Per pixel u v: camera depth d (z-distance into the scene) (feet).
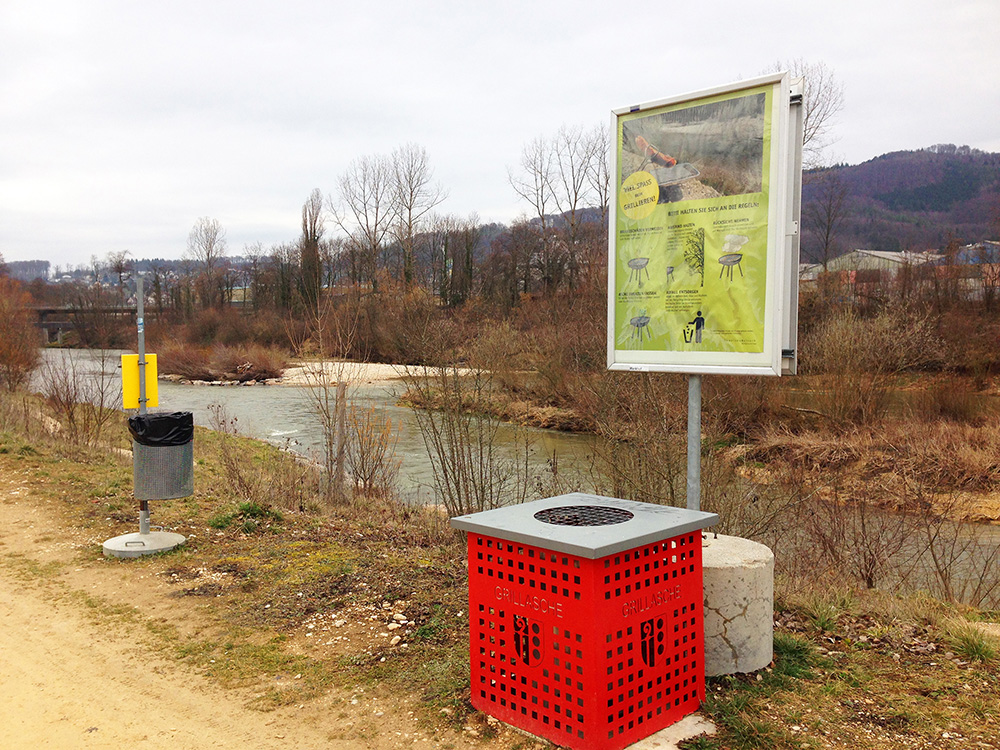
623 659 10.27
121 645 15.53
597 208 163.43
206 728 11.96
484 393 33.01
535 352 58.85
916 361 65.62
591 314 47.55
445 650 14.53
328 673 13.85
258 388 124.77
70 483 31.58
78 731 11.98
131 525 25.35
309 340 44.24
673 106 14.19
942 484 45.34
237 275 269.03
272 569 20.39
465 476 30.55
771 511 29.48
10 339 81.00
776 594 17.25
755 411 58.65
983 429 52.39
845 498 36.19
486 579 11.55
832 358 60.44
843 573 24.99
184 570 20.54
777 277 13.14
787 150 12.97
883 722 11.07
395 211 198.80
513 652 11.18
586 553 9.59
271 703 12.76
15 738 11.79
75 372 53.57
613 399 30.27
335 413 36.19
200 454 44.65
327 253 195.52
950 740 10.53
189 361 144.97
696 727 10.98
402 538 24.70
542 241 179.42
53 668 14.47
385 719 11.96
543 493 32.45
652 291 14.64
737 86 13.32
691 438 14.49
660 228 14.47
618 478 29.32
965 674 12.78
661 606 10.84
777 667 12.99
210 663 14.51
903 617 16.03
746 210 13.46
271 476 35.17
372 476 35.53
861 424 56.24
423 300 37.27
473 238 203.82
